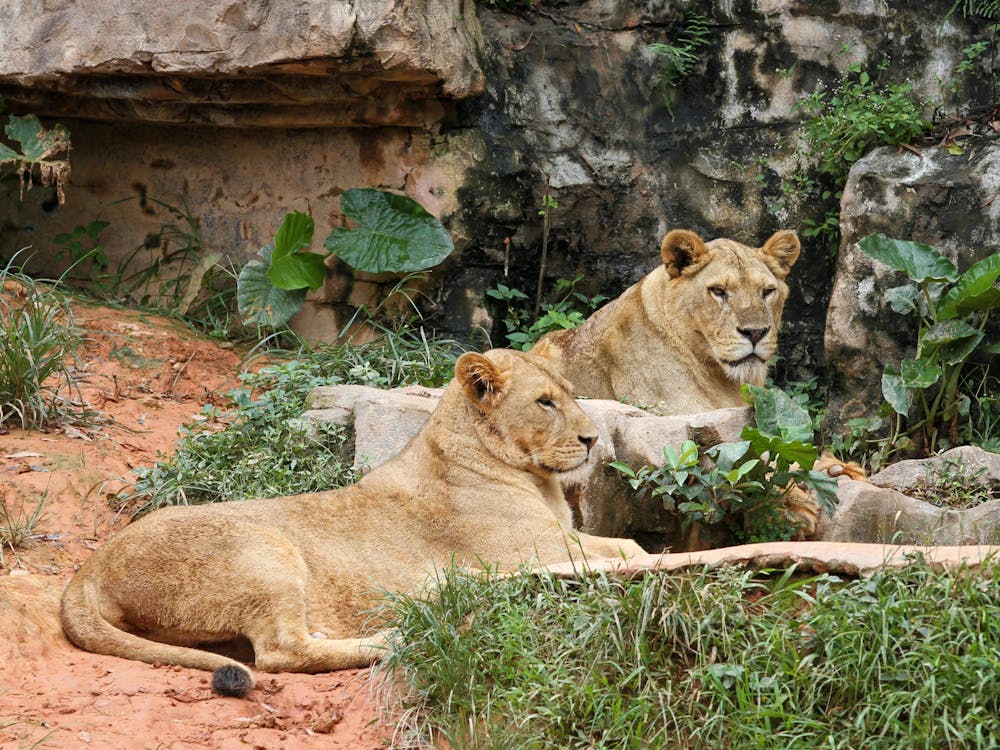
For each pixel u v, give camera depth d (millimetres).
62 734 7430
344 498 9797
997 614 7473
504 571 9703
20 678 8211
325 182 17141
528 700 7770
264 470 12047
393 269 16344
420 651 8289
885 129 15695
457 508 9883
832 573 8242
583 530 11281
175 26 15859
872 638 7523
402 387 13578
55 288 17031
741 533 11383
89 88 16750
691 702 7633
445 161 16734
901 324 14766
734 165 16781
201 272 17625
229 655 9297
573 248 17188
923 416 14367
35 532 11180
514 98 17047
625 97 17156
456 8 16484
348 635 9320
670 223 17016
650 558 8641
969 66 15961
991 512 11375
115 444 13086
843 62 16578
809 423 11227
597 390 14547
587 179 17047
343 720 8062
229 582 8984
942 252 14734
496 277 17000
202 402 15148
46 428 13133
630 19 17328
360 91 16141
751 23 16812
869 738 7121
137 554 9102
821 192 16453
